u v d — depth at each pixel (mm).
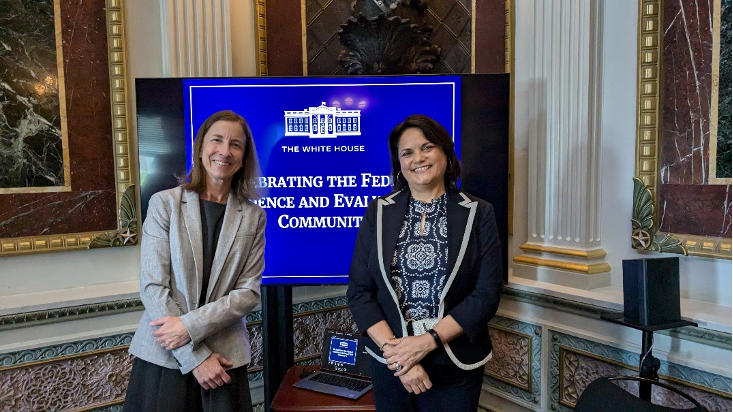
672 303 1630
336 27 2662
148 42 2381
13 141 2129
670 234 2002
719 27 1839
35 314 2027
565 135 2289
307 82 2197
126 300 2219
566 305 2191
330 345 2246
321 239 2262
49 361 2080
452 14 2709
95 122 2305
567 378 2225
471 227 1513
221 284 1578
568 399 2225
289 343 2354
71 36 2230
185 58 2387
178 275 1532
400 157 1569
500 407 2570
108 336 2203
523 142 2551
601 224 2273
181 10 2357
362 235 1656
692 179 1936
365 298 1602
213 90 2174
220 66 2463
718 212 1863
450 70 2721
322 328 2717
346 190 2242
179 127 2164
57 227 2234
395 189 1686
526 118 2529
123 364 2250
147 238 1557
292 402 1938
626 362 1986
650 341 1636
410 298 1530
